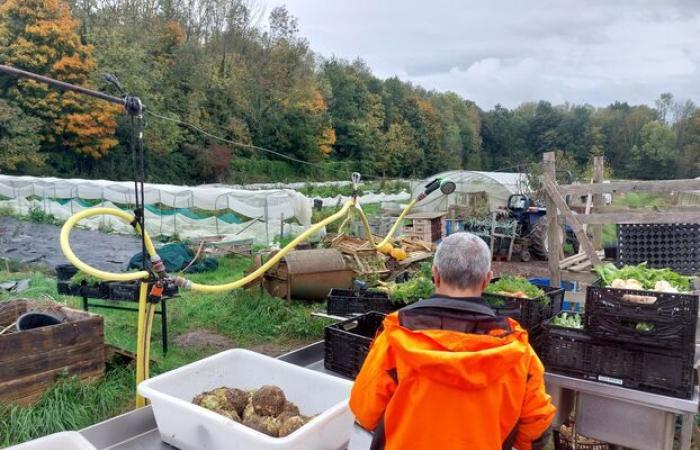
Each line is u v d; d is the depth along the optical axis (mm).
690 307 2576
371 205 32156
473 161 82312
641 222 4703
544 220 15039
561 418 3090
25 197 22859
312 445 1975
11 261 12203
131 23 42625
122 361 5297
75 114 34375
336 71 67188
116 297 5707
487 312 1641
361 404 1722
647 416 2797
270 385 2432
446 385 1545
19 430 3980
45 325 4852
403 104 74000
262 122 52438
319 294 8180
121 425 2311
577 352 2902
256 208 17422
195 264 11602
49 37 33625
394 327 1679
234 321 7309
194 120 44625
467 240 1752
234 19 52875
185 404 2096
